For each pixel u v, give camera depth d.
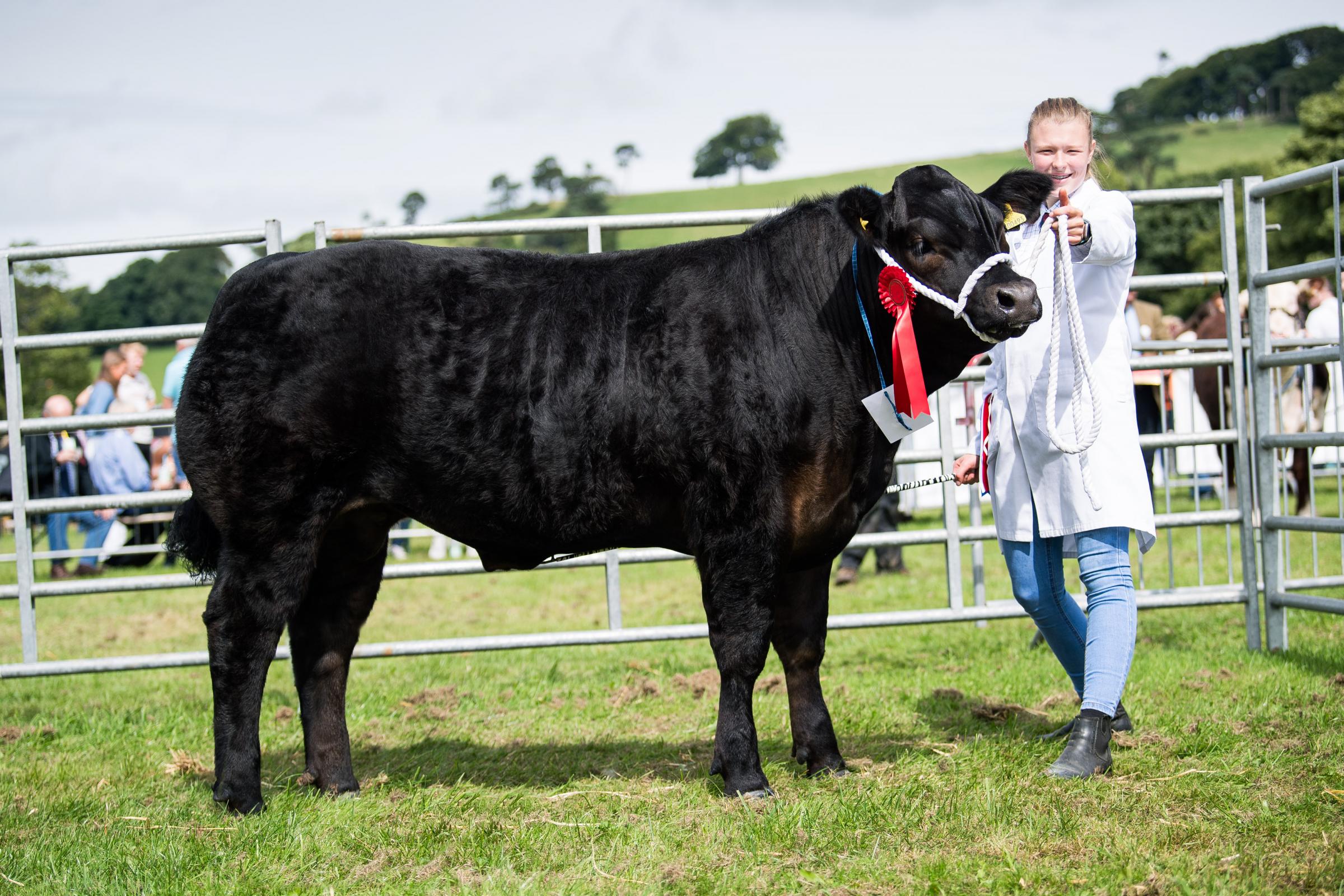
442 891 2.99
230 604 3.64
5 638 8.56
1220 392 6.85
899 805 3.42
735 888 2.89
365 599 4.03
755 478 3.53
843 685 5.41
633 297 3.67
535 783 4.05
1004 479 4.06
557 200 86.44
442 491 3.70
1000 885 2.81
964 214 3.44
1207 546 10.29
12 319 5.51
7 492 11.60
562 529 3.70
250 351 3.59
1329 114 34.53
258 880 3.09
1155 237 47.56
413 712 5.35
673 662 6.36
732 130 119.19
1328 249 34.06
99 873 3.15
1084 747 3.73
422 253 3.77
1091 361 3.85
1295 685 4.87
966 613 5.82
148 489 10.82
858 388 3.65
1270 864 2.87
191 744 4.93
